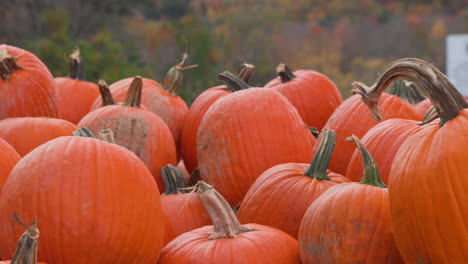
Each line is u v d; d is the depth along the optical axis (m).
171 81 3.44
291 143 2.63
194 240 2.03
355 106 2.89
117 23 13.13
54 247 1.75
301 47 25.23
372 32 32.09
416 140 1.66
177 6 14.52
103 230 1.77
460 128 1.57
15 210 1.78
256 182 2.39
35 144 2.62
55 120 2.76
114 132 2.81
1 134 2.62
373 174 1.97
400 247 1.66
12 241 1.79
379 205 1.84
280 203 2.24
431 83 1.64
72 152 1.86
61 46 7.67
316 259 1.86
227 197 2.66
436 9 37.19
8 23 10.30
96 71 6.34
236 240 1.97
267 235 2.01
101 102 3.21
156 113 3.26
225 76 3.16
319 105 3.41
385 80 1.80
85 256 1.76
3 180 2.18
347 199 1.86
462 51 10.09
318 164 2.34
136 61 7.62
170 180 2.69
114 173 1.86
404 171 1.63
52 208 1.76
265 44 15.54
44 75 3.04
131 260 1.84
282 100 2.75
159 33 10.43
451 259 1.53
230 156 2.61
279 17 18.53
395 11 35.41
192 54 7.72
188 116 3.28
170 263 1.96
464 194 1.51
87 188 1.79
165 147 2.90
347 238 1.80
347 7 34.47
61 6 11.82
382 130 2.50
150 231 1.89
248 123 2.62
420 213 1.56
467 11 31.31
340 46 28.62
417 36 31.14
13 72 2.93
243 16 15.75
